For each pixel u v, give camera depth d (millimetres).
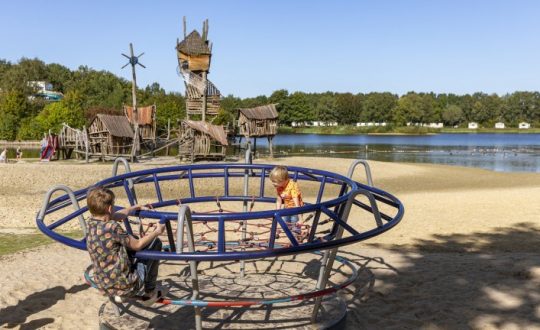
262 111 40719
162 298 4145
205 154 35250
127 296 3807
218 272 7473
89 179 24719
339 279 7172
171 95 111812
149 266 4039
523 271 7367
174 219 3877
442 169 33750
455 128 179125
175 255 3588
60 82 148250
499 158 49562
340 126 171500
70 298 6434
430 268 7781
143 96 110938
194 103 40062
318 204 4008
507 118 188625
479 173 31422
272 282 6645
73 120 78625
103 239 3717
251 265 7910
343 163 35219
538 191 20875
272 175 5949
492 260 8195
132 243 3766
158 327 5023
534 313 5738
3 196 18938
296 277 6984
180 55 39469
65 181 23938
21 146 67875
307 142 91000
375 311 5926
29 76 135125
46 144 37562
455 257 8602
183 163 34000
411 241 10453
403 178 27781
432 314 5801
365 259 8492
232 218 3770
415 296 6441
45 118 78750
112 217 3934
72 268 7906
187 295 5984
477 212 14852
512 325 5418
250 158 6996
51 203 5078
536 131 174000
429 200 18062
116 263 3723
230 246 6281
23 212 14758
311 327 4988
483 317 5656
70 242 3982
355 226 12555
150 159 37969
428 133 158250
